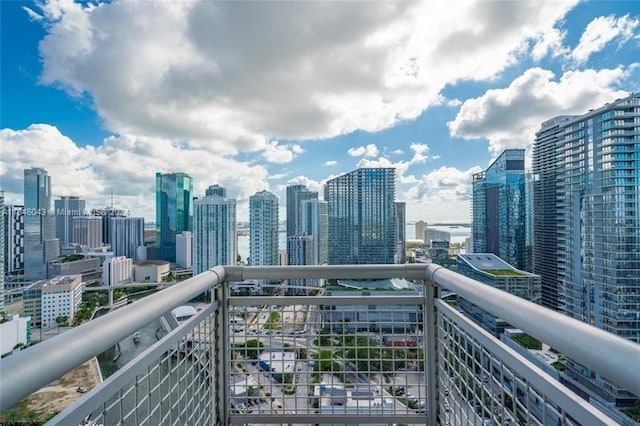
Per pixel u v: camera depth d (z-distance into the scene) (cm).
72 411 56
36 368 49
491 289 89
